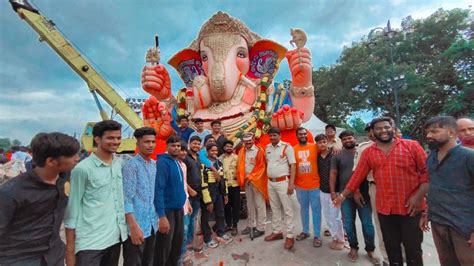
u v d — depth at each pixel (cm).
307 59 660
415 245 280
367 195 381
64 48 1475
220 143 597
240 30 777
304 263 381
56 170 195
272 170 440
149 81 764
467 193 232
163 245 317
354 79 2048
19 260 188
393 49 2000
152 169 295
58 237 209
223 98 751
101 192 239
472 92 1733
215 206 477
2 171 901
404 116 2095
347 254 400
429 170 256
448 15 1903
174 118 787
